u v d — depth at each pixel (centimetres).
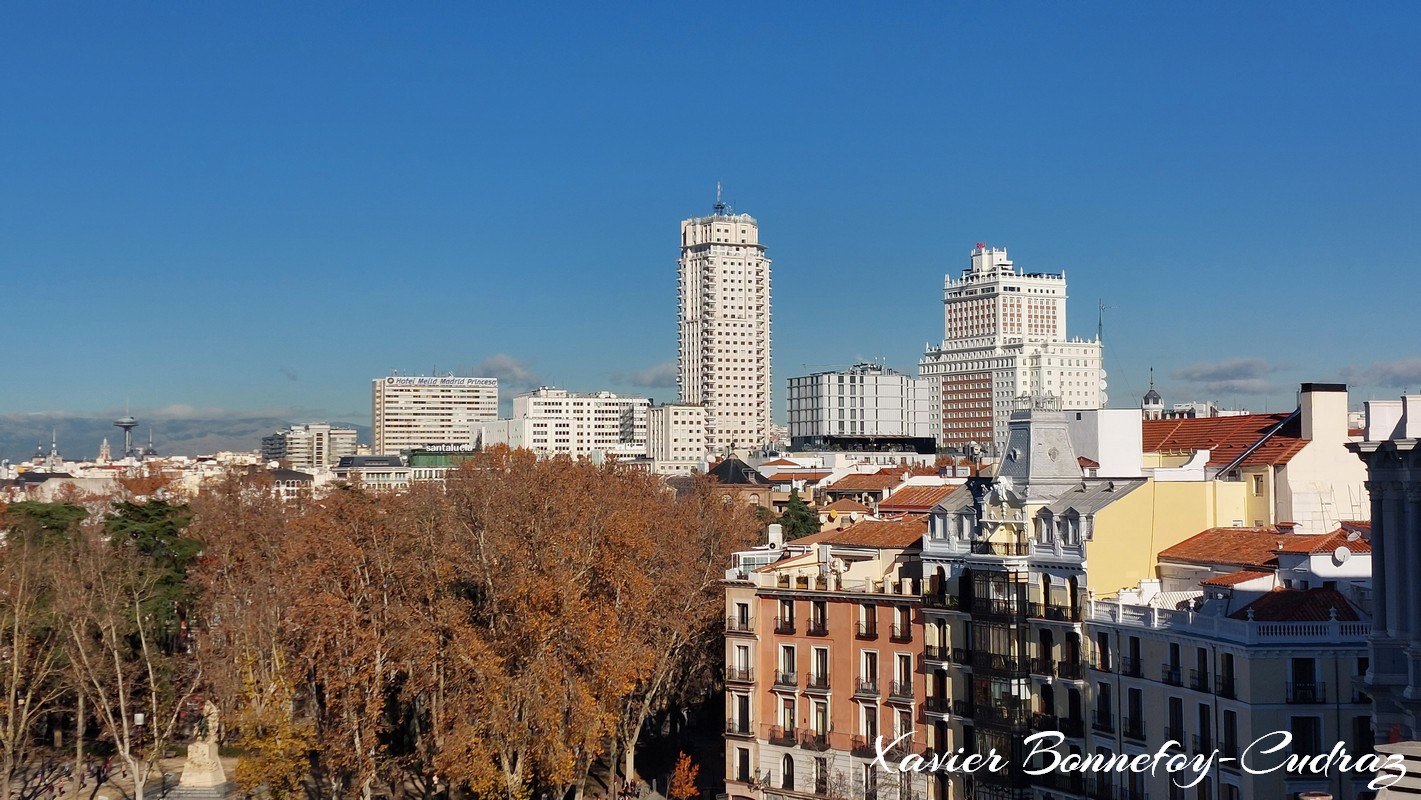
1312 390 12519
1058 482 11900
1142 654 10256
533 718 11975
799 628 12825
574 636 12131
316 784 13625
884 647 12250
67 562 14025
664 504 18712
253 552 16725
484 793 11600
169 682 14425
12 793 12950
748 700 13100
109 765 14112
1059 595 11075
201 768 13112
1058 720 10900
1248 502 12631
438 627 12700
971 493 12031
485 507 14100
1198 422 14525
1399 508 7269
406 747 14462
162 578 15725
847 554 13350
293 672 12938
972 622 11550
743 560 14250
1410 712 7144
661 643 13888
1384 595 7356
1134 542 11144
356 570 13175
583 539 13575
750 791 12925
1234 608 9706
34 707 13538
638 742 15588
